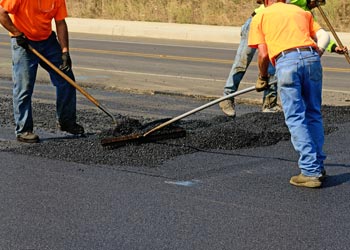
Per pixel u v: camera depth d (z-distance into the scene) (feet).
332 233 17.20
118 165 22.94
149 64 53.21
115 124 26.63
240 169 22.71
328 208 19.01
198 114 32.30
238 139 25.96
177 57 58.59
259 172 22.40
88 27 86.38
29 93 25.94
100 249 16.16
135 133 25.77
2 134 27.48
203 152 24.71
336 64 54.60
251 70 49.19
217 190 20.48
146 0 99.45
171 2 97.60
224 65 53.21
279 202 19.45
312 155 20.67
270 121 29.35
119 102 35.60
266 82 22.04
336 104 35.29
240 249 16.17
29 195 19.95
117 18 98.78
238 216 18.31
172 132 25.75
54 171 22.33
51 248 16.22
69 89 26.71
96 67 50.65
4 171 22.33
